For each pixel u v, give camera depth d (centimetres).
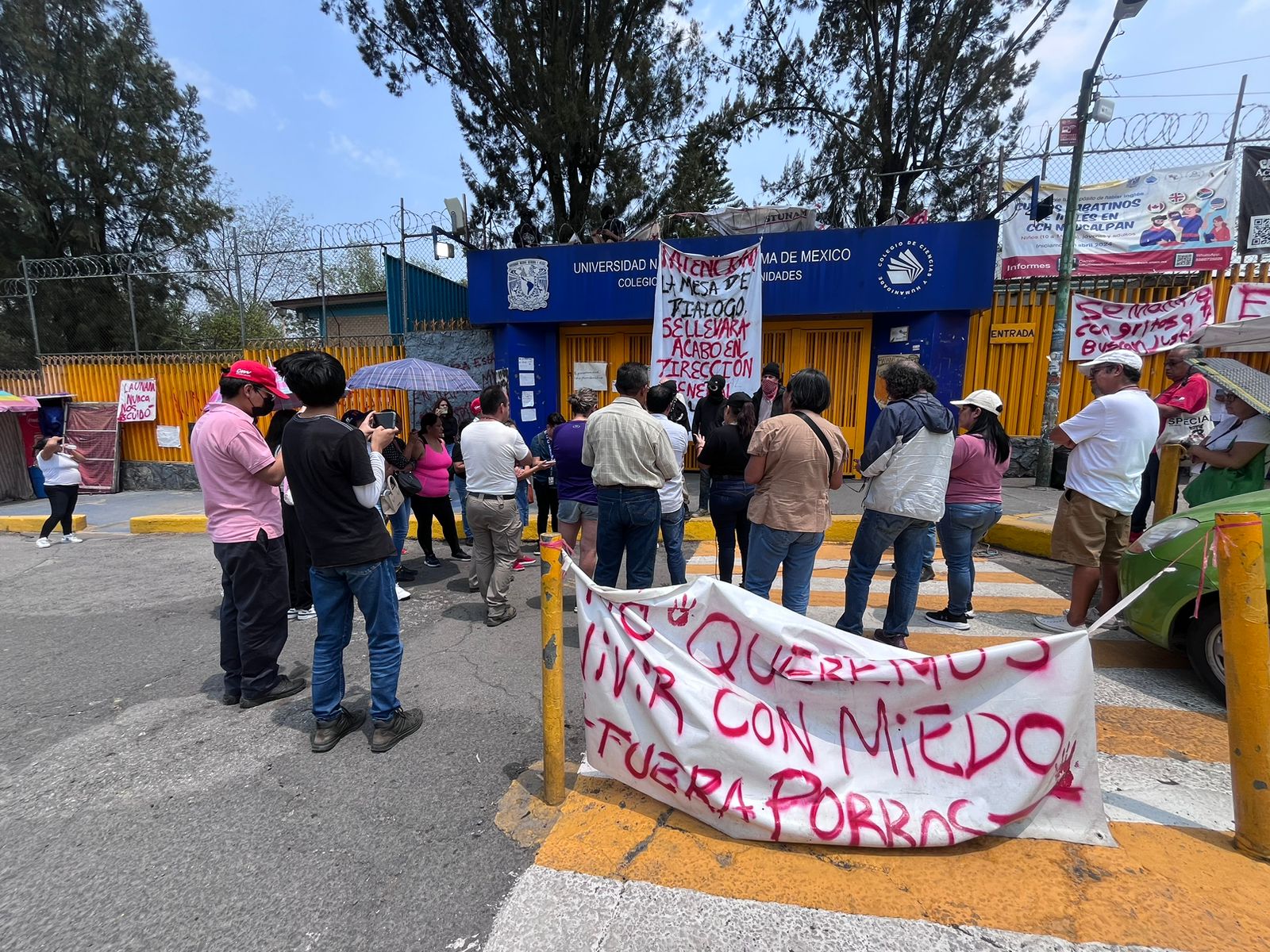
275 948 199
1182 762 287
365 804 272
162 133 2127
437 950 198
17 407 1053
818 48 1516
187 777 295
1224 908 204
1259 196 981
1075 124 830
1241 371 451
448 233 1012
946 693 239
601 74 1400
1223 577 224
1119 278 907
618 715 265
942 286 852
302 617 505
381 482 349
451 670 408
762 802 241
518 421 1016
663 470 406
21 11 1803
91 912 214
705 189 1524
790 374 975
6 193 1834
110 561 723
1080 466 405
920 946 194
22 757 315
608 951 195
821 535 381
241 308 1166
